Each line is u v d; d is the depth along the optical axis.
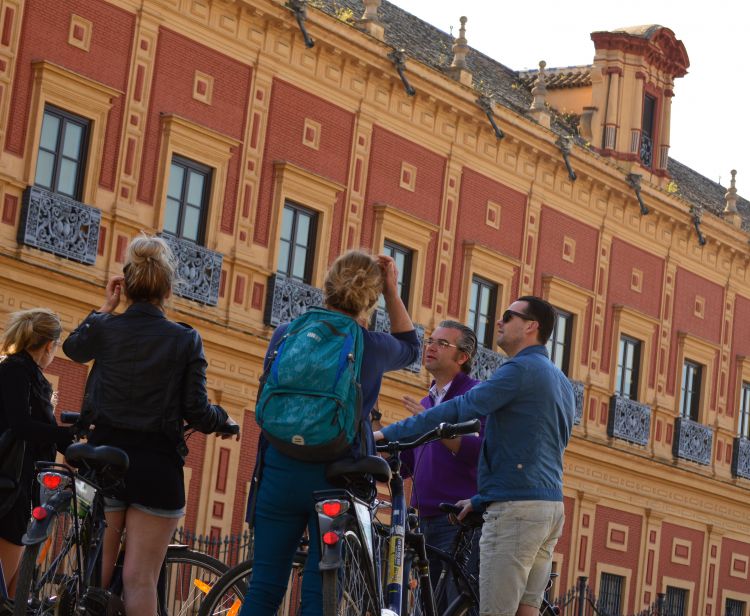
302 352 6.53
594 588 33.53
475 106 30.16
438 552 8.20
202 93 24.77
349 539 6.45
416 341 7.06
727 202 39.75
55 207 21.98
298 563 7.17
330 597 6.17
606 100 36.31
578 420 33.16
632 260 35.28
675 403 36.69
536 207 32.22
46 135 22.27
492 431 8.20
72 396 22.44
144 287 7.41
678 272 36.88
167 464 7.29
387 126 28.42
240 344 25.03
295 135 26.50
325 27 26.69
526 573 8.09
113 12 23.27
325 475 6.55
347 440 6.48
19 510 8.63
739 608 38.88
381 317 27.95
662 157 37.34
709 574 37.59
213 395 24.72
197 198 24.80
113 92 23.14
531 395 8.12
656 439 36.00
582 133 36.34
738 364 39.22
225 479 24.89
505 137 31.08
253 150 25.66
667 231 36.44
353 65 27.56
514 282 31.56
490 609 8.04
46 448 8.84
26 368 8.51
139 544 7.20
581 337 33.47
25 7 21.94
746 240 38.97
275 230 25.95
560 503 8.21
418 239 29.00
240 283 25.33
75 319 22.44
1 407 8.69
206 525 24.48
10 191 21.62
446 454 9.12
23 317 8.59
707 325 38.00
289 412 6.44
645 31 36.72
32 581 6.85
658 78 37.47
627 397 34.81
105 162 23.09
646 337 35.59
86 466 7.19
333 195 27.11
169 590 7.77
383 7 32.81
